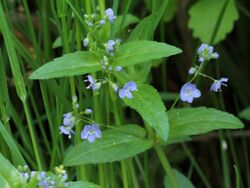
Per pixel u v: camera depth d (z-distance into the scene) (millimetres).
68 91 384
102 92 353
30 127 322
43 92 364
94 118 352
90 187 292
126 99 315
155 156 522
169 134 339
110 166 356
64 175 288
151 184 488
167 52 316
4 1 402
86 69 316
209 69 536
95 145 334
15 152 314
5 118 342
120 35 394
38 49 396
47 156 471
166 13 511
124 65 318
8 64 495
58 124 361
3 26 315
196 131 338
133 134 339
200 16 478
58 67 312
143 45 320
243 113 446
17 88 319
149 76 389
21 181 290
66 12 345
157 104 312
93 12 355
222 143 444
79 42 351
